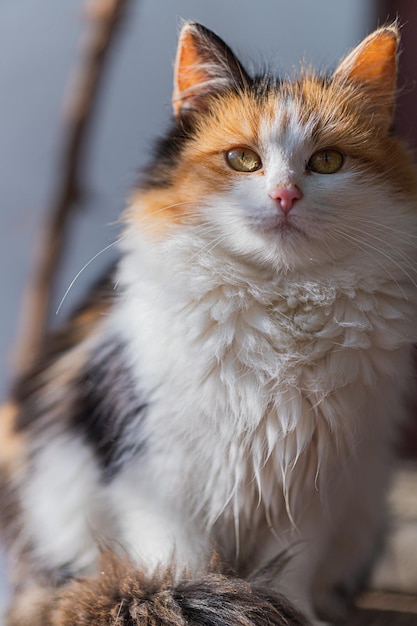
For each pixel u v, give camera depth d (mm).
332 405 607
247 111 620
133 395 612
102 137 1029
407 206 625
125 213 646
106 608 585
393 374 613
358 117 630
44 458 665
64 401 667
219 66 638
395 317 610
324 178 613
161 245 615
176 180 623
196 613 576
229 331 606
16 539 681
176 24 909
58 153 980
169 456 606
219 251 611
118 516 627
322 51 988
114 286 660
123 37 972
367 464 632
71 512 646
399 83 839
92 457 635
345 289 609
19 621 633
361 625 655
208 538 624
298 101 623
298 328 607
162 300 611
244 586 587
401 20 918
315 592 679
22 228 1069
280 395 604
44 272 971
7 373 964
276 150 611
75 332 698
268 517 626
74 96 955
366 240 611
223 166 616
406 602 692
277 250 604
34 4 1051
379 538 702
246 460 611
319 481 620
